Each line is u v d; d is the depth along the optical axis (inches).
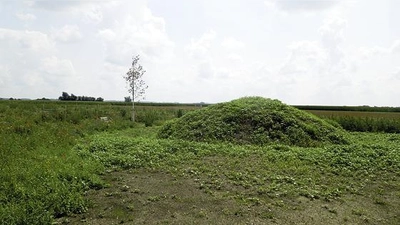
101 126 725.3
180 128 604.1
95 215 237.8
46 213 225.5
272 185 307.3
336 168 378.6
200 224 223.9
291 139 534.3
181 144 474.3
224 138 537.0
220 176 335.6
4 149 385.4
